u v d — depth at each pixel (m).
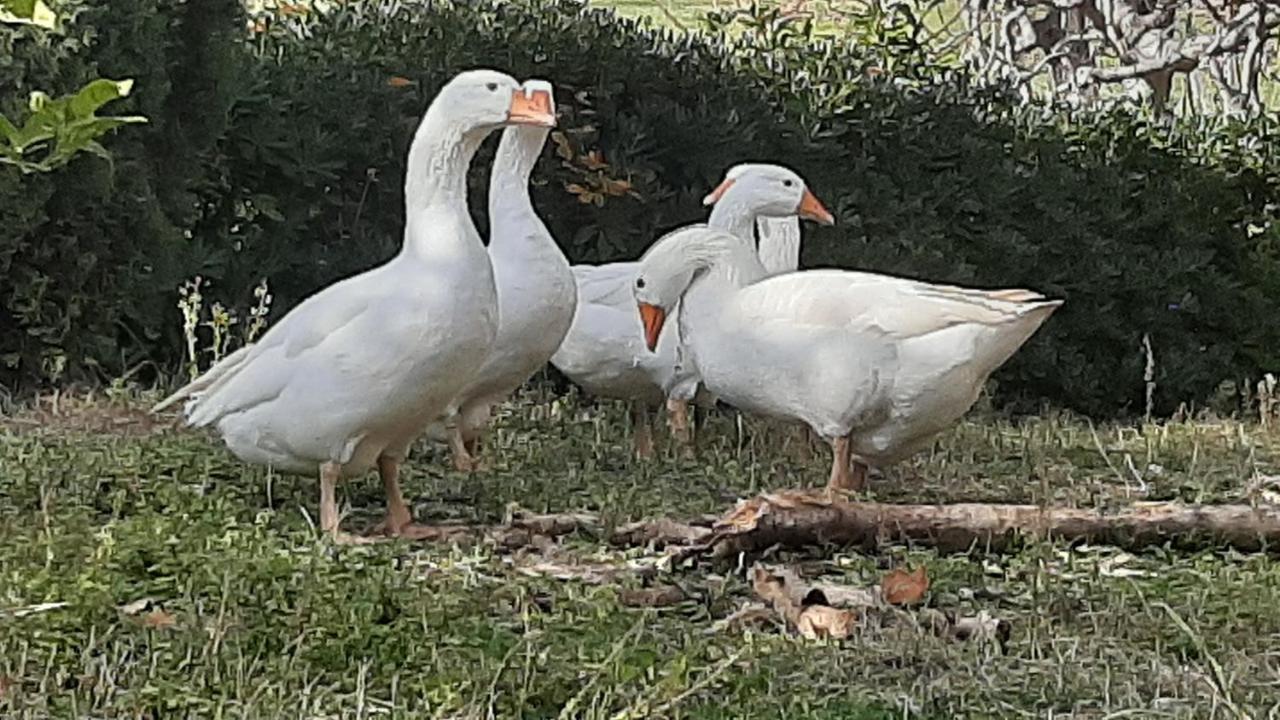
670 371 9.49
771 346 8.12
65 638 5.51
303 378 7.05
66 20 10.45
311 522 7.20
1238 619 6.33
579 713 5.18
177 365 11.91
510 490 8.23
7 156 5.96
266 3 14.75
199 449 8.62
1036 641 5.97
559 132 12.72
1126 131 14.78
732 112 13.25
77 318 11.26
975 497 8.45
